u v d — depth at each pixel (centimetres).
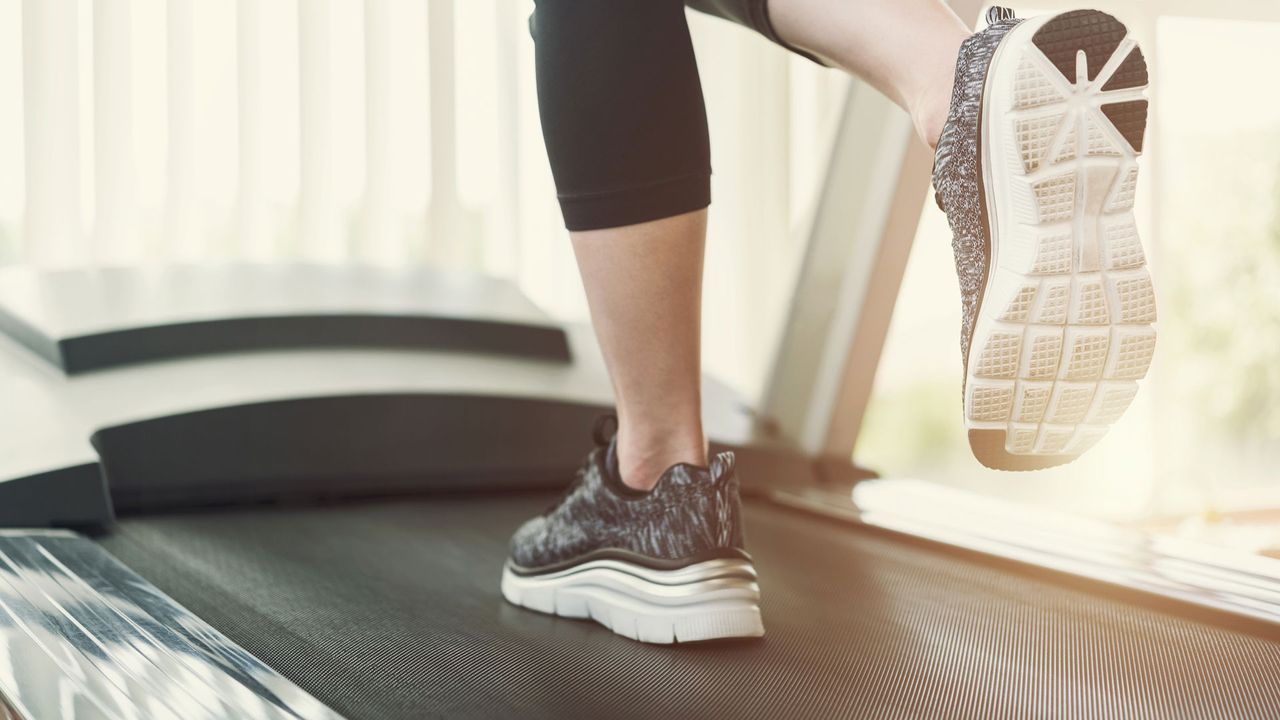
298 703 72
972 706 78
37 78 203
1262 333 296
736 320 260
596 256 82
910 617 104
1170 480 292
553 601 100
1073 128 68
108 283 185
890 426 405
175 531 138
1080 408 75
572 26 78
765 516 159
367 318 183
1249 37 272
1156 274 284
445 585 112
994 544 132
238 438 157
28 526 133
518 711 75
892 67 76
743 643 92
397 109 230
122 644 83
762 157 258
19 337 168
